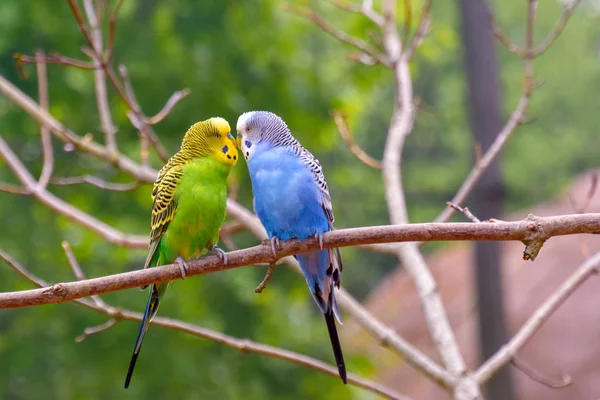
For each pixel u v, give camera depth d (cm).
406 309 2142
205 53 1714
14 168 1031
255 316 1819
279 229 752
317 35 1981
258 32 1786
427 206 3716
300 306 2058
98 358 1705
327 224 757
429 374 850
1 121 1725
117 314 821
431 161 3891
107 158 1035
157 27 1745
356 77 1800
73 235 1842
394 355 2023
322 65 1927
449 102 3734
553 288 1845
